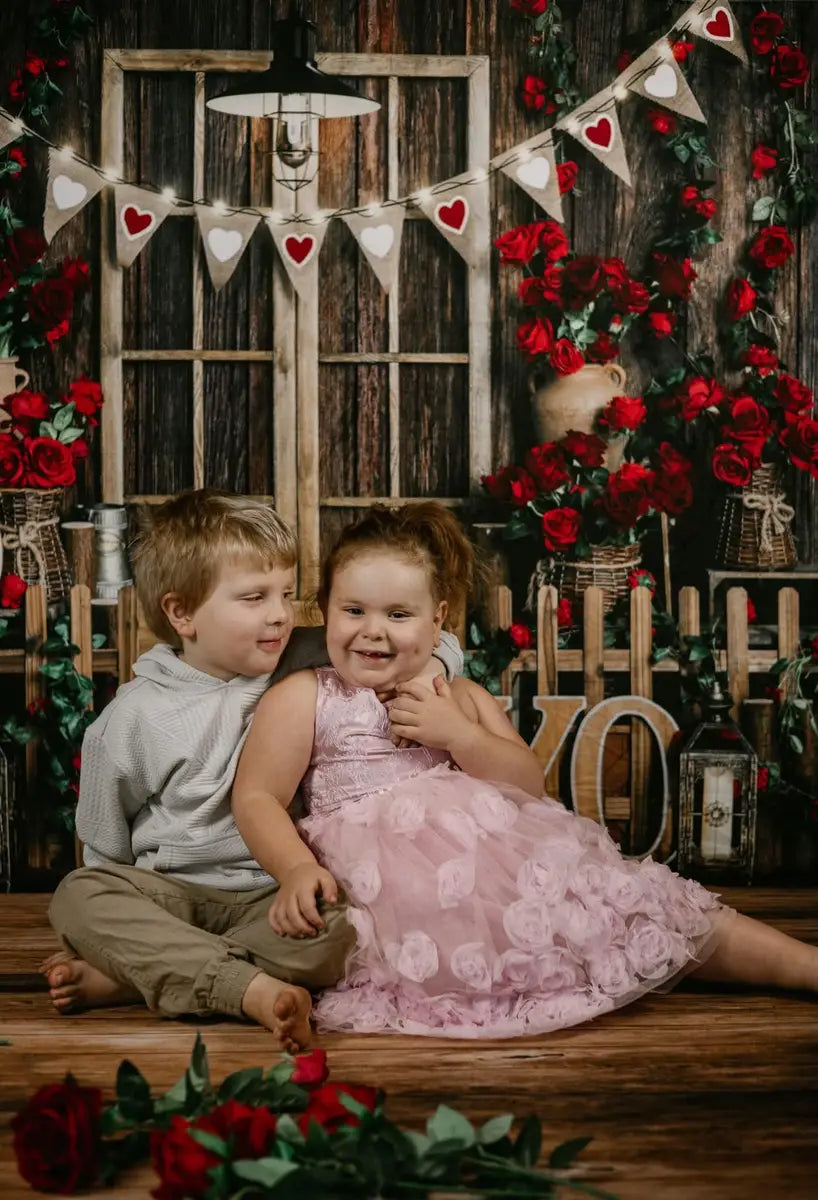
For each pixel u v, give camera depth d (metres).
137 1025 2.27
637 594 3.41
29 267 3.55
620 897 2.29
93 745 2.46
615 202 3.69
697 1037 2.22
